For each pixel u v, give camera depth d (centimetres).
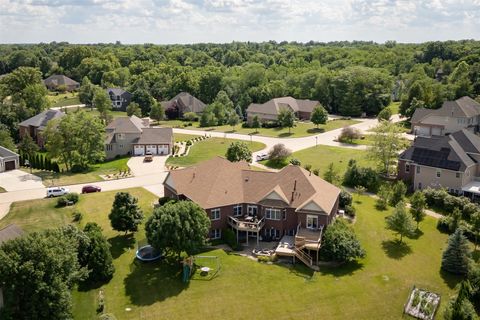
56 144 9438
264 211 6041
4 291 3819
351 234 5497
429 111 12200
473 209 6669
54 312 3956
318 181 6419
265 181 6312
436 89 14488
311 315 4456
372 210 6994
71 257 4188
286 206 5909
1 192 7819
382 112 13512
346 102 15662
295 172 6291
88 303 4631
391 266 5366
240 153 8981
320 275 5156
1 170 9331
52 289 3922
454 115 11562
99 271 4934
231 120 14338
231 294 4784
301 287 4916
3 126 12344
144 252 5578
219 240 6012
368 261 5466
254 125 13662
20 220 6550
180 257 5472
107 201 7294
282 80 18412
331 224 5712
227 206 6062
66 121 9506
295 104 15500
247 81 18462
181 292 4816
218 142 11750
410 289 4903
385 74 16875
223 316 4434
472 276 4762
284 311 4512
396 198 7275
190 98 16462
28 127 12512
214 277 5097
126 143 10875
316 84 16825
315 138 12025
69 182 8444
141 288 4891
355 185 8088
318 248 5366
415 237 6131
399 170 8144
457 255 5206
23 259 3897
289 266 5350
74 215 6606
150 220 5281
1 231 4578
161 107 15188
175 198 6544
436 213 6938
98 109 15112
